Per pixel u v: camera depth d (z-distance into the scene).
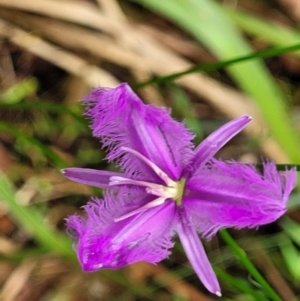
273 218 0.20
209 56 0.30
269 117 0.27
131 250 0.20
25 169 0.29
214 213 0.20
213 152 0.21
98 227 0.20
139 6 0.30
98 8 0.30
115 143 0.21
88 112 0.20
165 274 0.28
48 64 0.30
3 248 0.29
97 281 0.28
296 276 0.28
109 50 0.30
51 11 0.29
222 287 0.28
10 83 0.30
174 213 0.21
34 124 0.29
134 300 0.28
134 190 0.21
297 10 0.31
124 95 0.20
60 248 0.26
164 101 0.30
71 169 0.21
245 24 0.29
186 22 0.28
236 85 0.30
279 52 0.24
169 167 0.21
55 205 0.29
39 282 0.29
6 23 0.30
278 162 0.29
